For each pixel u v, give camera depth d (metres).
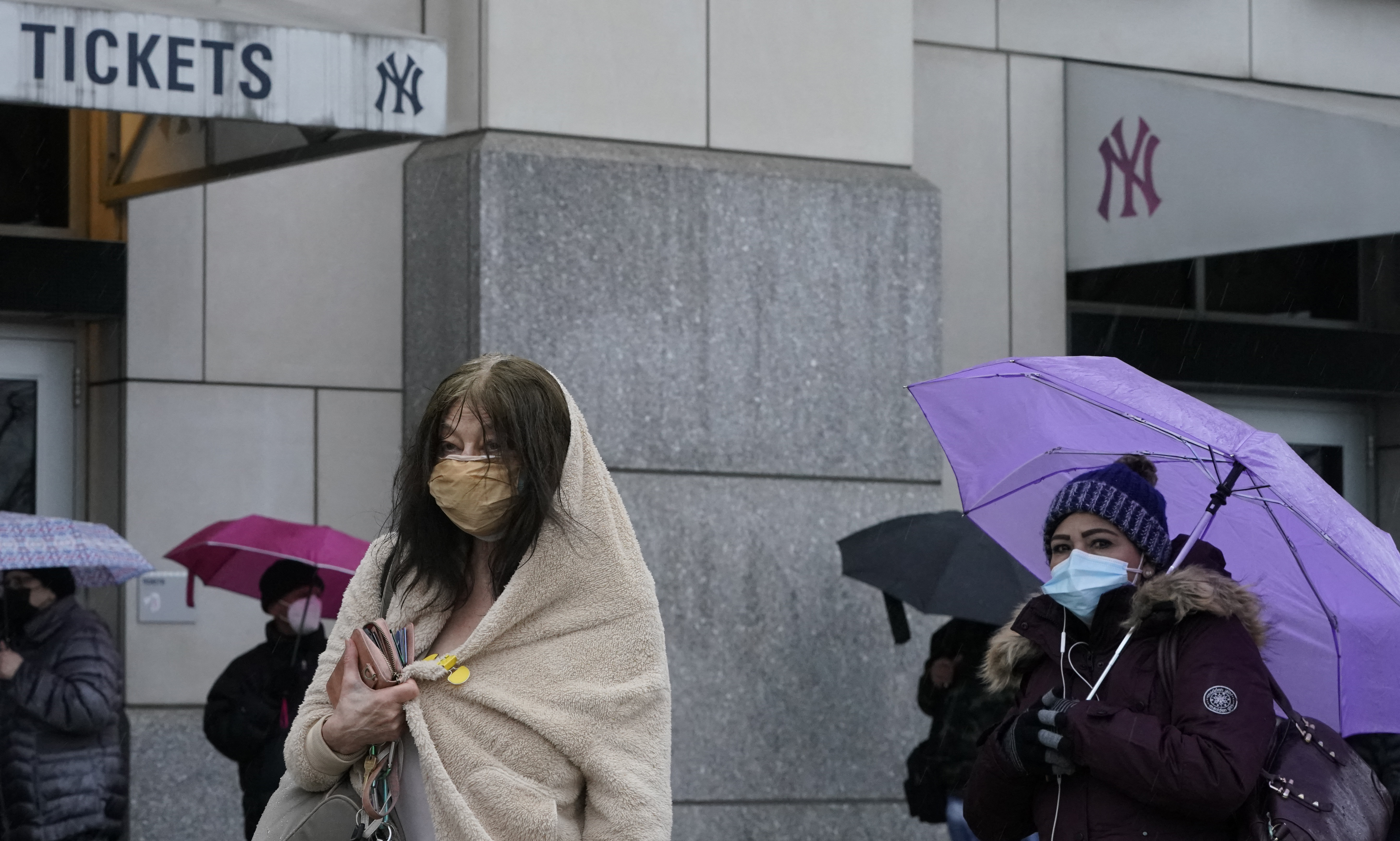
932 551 18.95
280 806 7.96
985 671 11.58
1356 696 11.12
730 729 20.83
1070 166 25.25
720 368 21.25
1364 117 21.59
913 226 22.42
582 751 7.62
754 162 21.88
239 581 18.47
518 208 20.27
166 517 20.36
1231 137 22.86
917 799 18.97
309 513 21.06
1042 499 12.70
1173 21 26.25
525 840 7.55
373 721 7.59
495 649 7.80
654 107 21.47
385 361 21.56
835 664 21.45
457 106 21.16
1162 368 25.78
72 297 19.94
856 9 22.73
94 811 16.52
